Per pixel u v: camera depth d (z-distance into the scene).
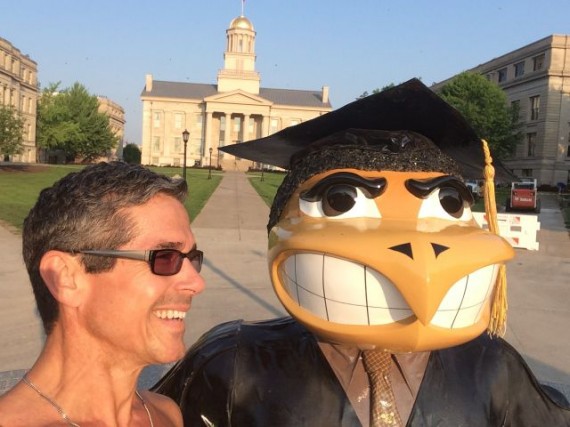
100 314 1.25
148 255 1.26
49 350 1.30
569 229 20.12
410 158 1.85
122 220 1.25
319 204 1.79
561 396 2.34
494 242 1.64
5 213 17.48
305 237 1.64
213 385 1.94
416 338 1.56
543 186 52.09
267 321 2.16
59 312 1.27
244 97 83.56
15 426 1.19
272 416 1.85
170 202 1.35
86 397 1.29
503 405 2.01
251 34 88.88
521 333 6.88
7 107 45.66
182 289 1.34
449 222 1.77
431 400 1.86
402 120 2.02
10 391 1.28
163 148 87.31
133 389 1.39
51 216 1.23
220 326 2.20
